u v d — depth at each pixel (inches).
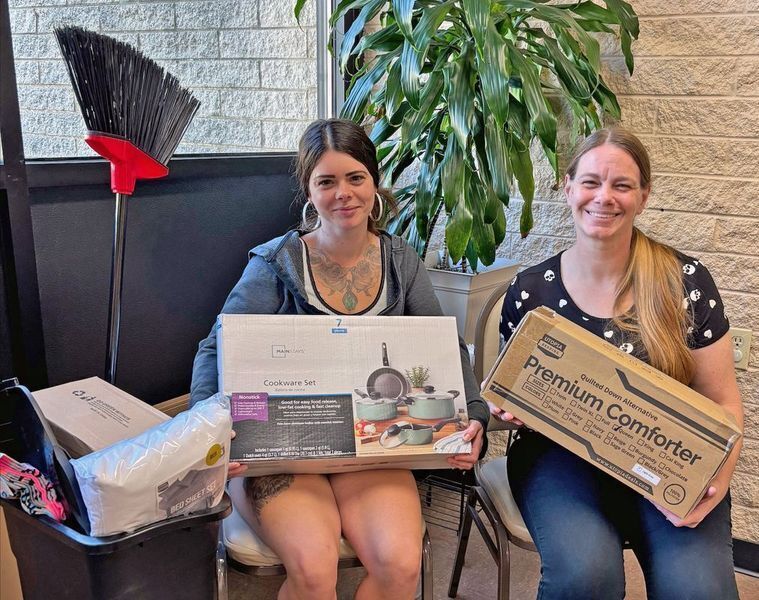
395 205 67.8
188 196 76.5
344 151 57.1
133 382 74.3
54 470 44.2
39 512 43.4
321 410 51.8
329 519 52.3
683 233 75.7
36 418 45.8
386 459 51.9
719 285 75.2
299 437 50.8
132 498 41.8
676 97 72.9
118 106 53.1
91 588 43.3
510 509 57.1
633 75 74.4
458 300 81.4
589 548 49.9
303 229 63.2
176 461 43.3
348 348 54.0
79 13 68.0
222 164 79.4
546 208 82.8
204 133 83.1
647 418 48.4
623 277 56.9
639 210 56.2
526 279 60.4
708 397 56.9
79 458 45.1
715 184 73.0
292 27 89.7
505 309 61.6
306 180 59.2
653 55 73.0
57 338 66.0
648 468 48.9
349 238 59.0
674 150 74.2
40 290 63.9
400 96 68.6
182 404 75.6
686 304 56.1
